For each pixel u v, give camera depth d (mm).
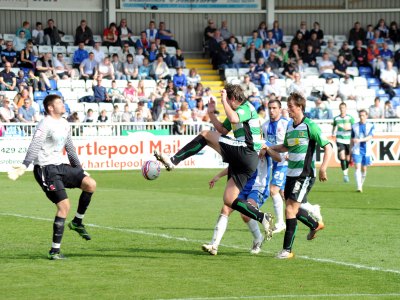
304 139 17125
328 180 39906
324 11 67625
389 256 17750
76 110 49625
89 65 53812
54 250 17172
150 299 13414
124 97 51219
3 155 42625
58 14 62000
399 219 24312
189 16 65312
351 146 34688
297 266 16516
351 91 56438
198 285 14555
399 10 68125
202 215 25219
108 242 19641
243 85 53094
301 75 58656
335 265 16609
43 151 17016
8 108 44625
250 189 19312
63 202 17125
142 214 25469
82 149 43844
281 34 62438
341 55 60406
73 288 14297
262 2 66375
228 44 60625
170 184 36969
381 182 38656
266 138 23141
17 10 60906
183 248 18766
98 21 62938
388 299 13461
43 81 50125
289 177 17344
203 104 51688
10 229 21859
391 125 49281
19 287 14375
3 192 32750
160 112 49125
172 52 60406
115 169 44562
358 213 25922
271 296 13633
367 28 64938
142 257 17516
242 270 16047
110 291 14039
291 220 17328
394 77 58906
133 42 59281
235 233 21312
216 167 46969
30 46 53469
